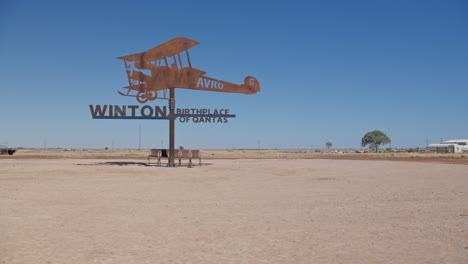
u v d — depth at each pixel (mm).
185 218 12305
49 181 23828
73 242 9305
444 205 14742
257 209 14008
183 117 40312
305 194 18125
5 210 13586
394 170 35062
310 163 48625
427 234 10133
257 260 7938
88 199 16344
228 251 8578
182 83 39812
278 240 9547
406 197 16906
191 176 28266
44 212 13242
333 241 9445
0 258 7965
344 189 20062
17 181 23625
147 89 39469
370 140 171375
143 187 21000
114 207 14352
